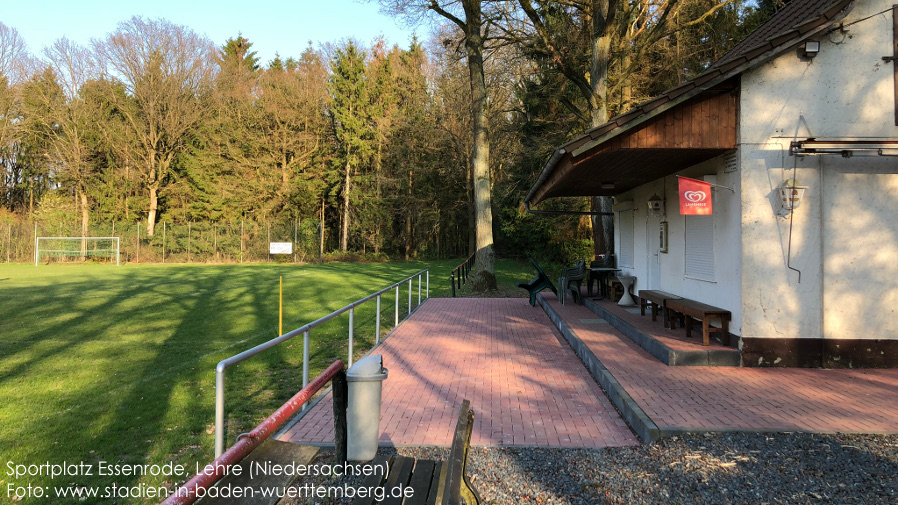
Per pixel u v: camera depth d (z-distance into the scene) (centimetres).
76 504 392
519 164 3153
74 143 4212
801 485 374
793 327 698
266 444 320
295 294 1888
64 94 4275
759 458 418
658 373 669
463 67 3108
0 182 4653
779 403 546
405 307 1552
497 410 577
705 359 706
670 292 1000
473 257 3019
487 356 864
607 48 1502
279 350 955
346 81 4378
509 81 2548
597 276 1471
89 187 4366
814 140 667
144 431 548
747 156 705
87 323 1248
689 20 1680
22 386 716
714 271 791
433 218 4369
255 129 4459
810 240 698
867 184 695
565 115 2386
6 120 4197
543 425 526
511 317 1323
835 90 699
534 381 704
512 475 411
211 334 1112
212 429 554
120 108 4303
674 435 468
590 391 654
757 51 682
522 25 1772
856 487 368
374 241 4547
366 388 382
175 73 4212
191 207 4431
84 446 505
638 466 420
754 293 702
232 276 2708
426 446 469
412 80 4122
